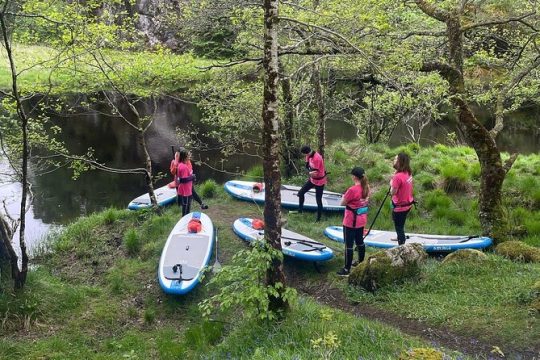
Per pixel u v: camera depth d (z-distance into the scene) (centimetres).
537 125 2498
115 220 1251
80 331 828
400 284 805
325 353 536
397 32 997
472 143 965
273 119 629
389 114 1744
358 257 922
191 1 1449
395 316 725
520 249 870
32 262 1120
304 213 1221
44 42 1094
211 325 798
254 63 1346
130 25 1162
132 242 1108
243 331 695
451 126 2538
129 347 789
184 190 1142
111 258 1102
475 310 688
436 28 1177
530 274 767
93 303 912
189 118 2647
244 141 1559
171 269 949
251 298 635
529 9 1201
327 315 642
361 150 1561
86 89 1210
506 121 2555
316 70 1288
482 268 809
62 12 1003
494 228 971
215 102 1375
